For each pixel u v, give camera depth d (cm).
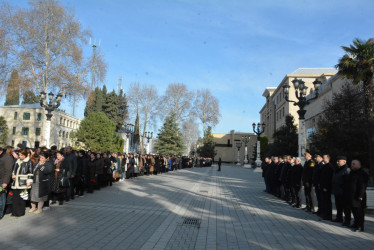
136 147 6750
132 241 580
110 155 1706
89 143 4156
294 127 3478
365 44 1291
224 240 609
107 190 1377
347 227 743
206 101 5800
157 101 5206
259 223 776
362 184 694
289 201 1169
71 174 998
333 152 1597
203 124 5775
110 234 623
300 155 1555
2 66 2698
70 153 1019
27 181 757
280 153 3384
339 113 1762
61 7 2850
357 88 1845
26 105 5575
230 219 821
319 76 4316
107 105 5997
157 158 2666
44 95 1802
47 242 550
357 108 1708
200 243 586
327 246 573
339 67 1402
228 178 2494
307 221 812
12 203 766
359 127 1554
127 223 730
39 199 793
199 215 868
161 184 1762
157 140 5312
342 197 768
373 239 631
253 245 576
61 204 951
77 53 2922
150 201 1086
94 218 770
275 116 6066
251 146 8262
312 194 946
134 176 2206
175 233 655
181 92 5288
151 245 559
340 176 788
